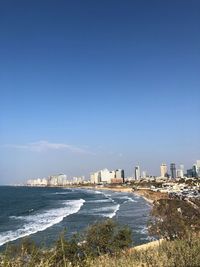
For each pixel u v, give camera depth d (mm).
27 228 54094
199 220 32125
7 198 143125
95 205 100625
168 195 129000
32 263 4910
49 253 5625
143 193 163125
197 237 8461
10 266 4797
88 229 21812
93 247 19672
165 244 8875
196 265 6258
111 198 137750
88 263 6715
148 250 8242
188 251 6914
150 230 34781
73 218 66938
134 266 6645
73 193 190750
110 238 21203
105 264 6836
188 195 117062
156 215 43594
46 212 81250
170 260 6539
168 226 30844
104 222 23359
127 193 182250
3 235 47000
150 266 6551
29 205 104500
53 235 44344
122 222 60625
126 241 21984
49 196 157000
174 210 41969
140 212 78562
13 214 78812
